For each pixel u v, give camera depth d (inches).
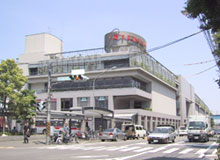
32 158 536.4
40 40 2770.7
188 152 676.7
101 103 2199.8
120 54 2283.5
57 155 597.0
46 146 891.4
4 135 1056.2
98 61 2352.4
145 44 2738.7
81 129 1419.8
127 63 2268.7
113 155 600.4
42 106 1007.0
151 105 2479.1
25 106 1125.1
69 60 2468.0
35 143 989.2
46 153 645.3
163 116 2711.6
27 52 2797.7
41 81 2532.0
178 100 3644.2
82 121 1430.9
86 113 1438.2
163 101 2866.6
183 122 3582.7
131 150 733.3
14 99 1106.1
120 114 2105.1
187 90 4052.7
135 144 978.7
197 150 733.9
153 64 2593.5
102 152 674.2
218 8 280.7
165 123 2805.1
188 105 4266.7
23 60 2770.7
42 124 1542.8
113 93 2177.7
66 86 2375.7
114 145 934.4
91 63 2374.5
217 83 411.2
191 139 1120.2
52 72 2492.6
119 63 2298.2
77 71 932.0
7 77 1118.4
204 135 1096.2
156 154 626.2
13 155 596.7
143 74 2314.2
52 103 2357.3
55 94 2361.0
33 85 2618.1
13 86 1112.8
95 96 2226.9
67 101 2341.3
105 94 2201.0
